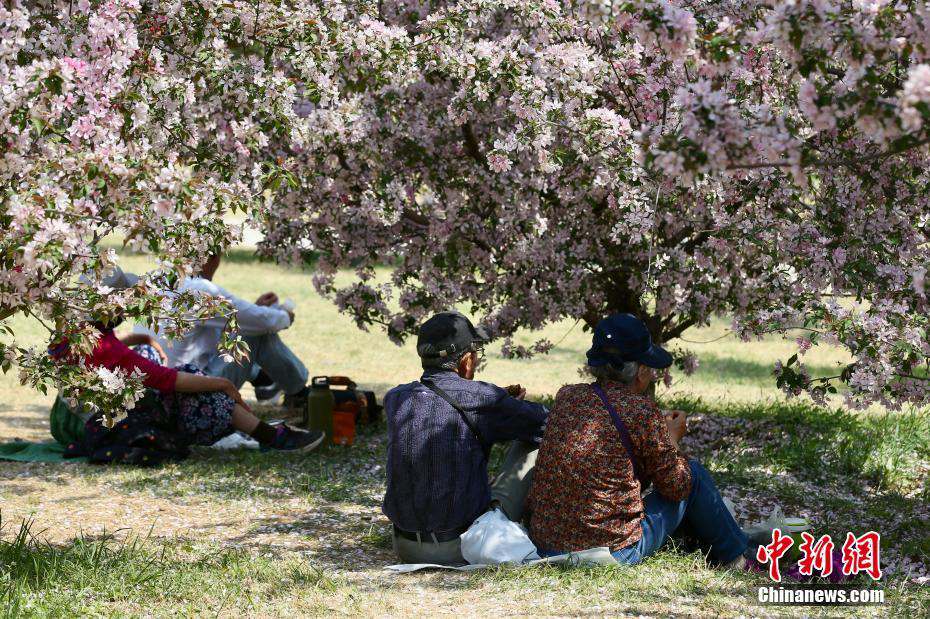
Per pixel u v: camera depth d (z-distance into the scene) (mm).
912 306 7895
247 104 7965
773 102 8070
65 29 6391
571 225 10977
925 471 10727
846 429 12094
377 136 10281
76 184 5316
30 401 14680
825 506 9094
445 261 11227
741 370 20500
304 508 8523
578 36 9609
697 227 10180
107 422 6141
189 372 10992
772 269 8906
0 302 5234
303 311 27438
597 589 6047
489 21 9703
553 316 11203
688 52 5137
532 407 6941
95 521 7906
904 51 4562
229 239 6230
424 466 6738
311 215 11484
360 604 5801
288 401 14117
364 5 9922
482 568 6586
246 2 7770
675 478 6500
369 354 21438
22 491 8914
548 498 6656
